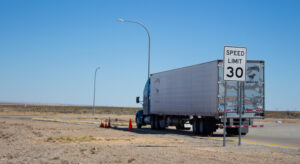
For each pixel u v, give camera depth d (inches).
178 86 1180.5
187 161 491.2
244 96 1006.4
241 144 767.7
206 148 671.8
